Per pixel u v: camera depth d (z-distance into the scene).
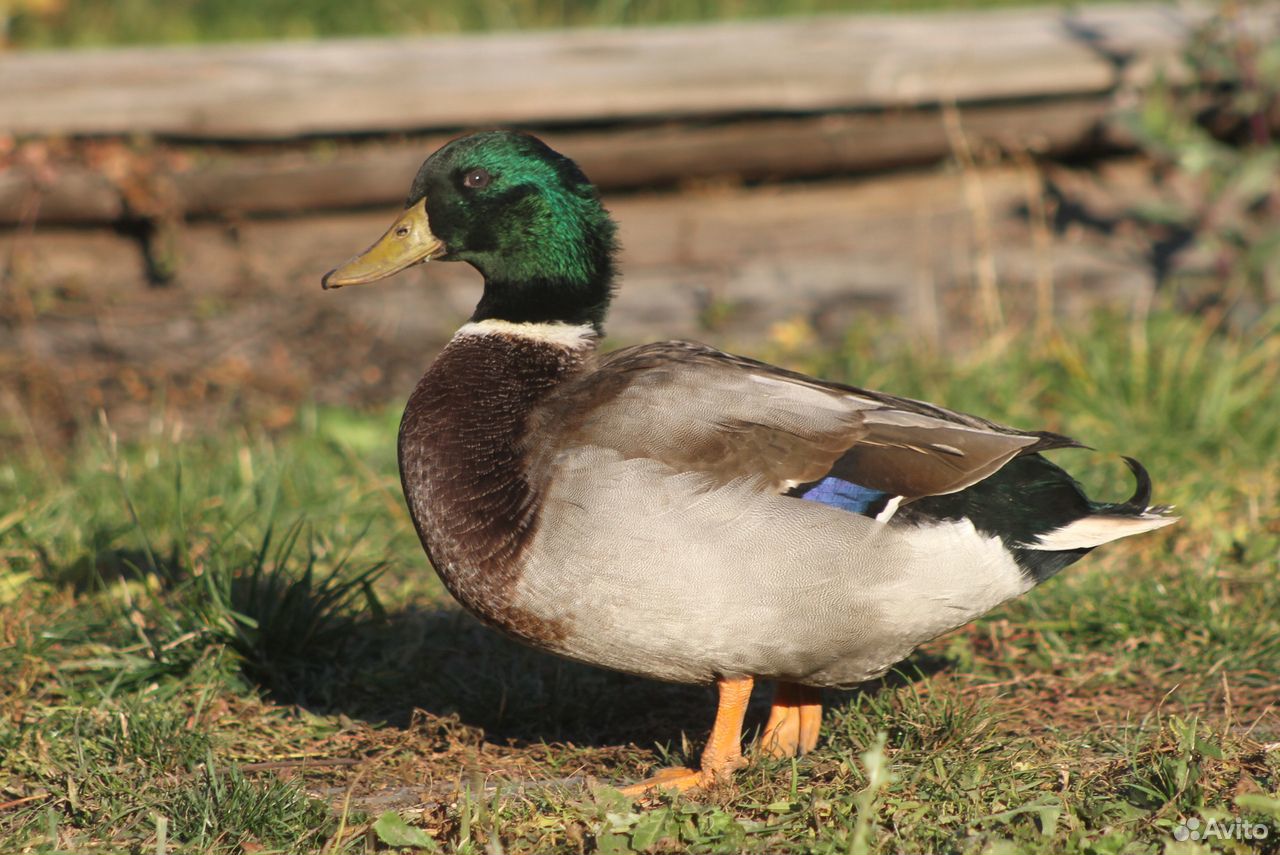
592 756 7.11
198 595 8.05
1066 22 14.25
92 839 6.09
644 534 6.04
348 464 10.66
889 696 7.02
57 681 7.70
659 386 6.34
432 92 12.60
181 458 10.44
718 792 6.21
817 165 13.11
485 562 6.36
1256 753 6.39
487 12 16.45
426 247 7.14
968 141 13.27
